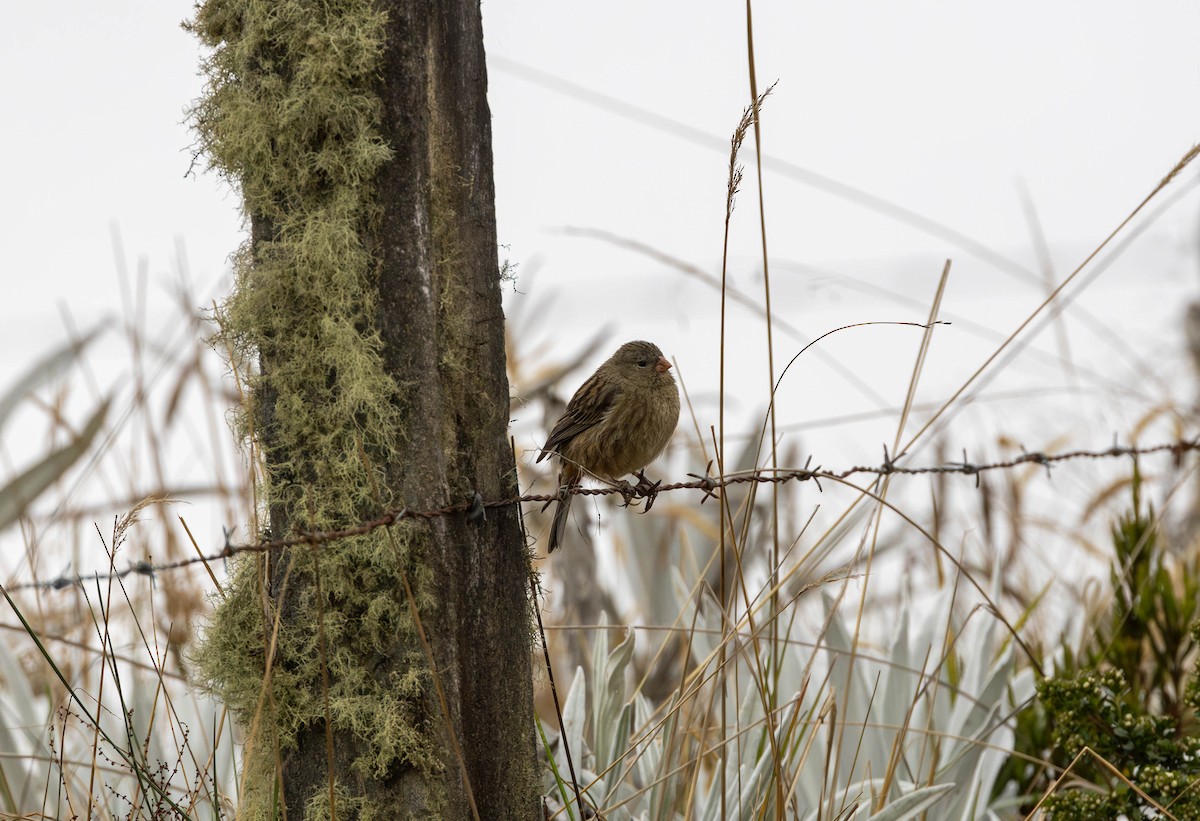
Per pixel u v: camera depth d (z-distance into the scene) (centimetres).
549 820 655
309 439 581
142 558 916
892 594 1184
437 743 571
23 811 753
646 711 839
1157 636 944
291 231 584
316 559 538
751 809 696
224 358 632
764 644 912
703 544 1298
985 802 835
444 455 588
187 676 751
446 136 599
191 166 605
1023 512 1188
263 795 584
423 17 589
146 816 675
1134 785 661
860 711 873
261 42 588
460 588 588
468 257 605
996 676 867
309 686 574
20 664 901
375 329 580
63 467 1067
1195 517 1256
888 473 742
